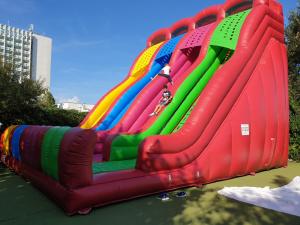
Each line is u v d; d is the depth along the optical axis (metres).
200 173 6.89
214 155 7.21
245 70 8.12
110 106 10.34
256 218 4.85
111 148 7.31
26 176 7.10
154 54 11.27
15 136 7.87
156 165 6.10
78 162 4.91
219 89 7.36
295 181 7.33
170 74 9.93
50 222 4.61
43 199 5.77
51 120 12.34
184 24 12.19
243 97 8.04
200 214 5.02
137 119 9.26
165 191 6.28
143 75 11.12
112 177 5.46
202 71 8.94
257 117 8.40
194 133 6.80
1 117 10.65
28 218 4.77
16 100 10.07
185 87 8.62
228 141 7.52
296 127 11.52
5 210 5.14
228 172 7.58
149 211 5.15
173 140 6.42
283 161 9.67
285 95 9.76
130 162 7.07
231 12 10.74
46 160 5.60
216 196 6.09
